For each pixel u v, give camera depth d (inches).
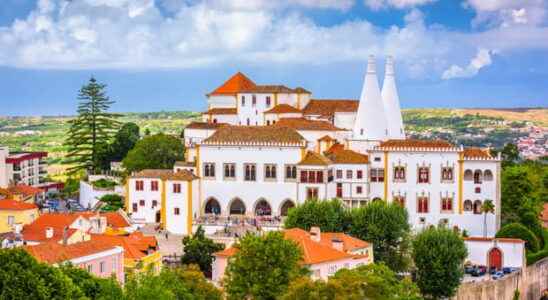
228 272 6584.6
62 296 5073.8
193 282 6166.3
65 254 6200.8
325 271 6973.4
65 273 5393.7
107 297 5300.2
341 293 5767.7
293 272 6392.7
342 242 7667.3
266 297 6314.0
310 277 6584.6
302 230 7859.3
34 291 4990.2
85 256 6289.4
